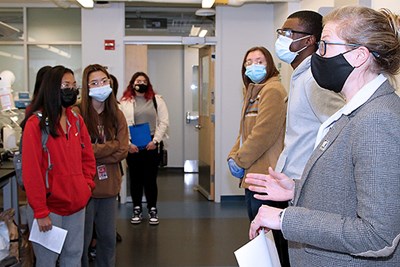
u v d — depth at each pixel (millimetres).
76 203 2436
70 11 5871
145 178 4891
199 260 3760
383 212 998
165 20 6906
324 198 1179
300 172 1980
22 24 5824
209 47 6141
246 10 5926
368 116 1076
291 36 2082
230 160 2920
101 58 5809
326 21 1235
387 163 1015
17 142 3893
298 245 1319
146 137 4809
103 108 3012
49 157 2359
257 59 2863
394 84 1235
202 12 5945
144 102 4965
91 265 3561
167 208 5676
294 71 2016
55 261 2453
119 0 5277
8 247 2791
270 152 2709
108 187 2959
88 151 2660
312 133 1948
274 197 1482
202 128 6656
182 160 8656
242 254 1410
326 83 1240
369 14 1161
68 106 2447
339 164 1151
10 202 3105
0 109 3967
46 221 2332
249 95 2916
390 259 1137
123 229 4711
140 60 5980
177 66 8570
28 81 5891
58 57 5922
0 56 5848
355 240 1029
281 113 2676
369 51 1142
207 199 6215
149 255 3885
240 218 5168
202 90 6703
